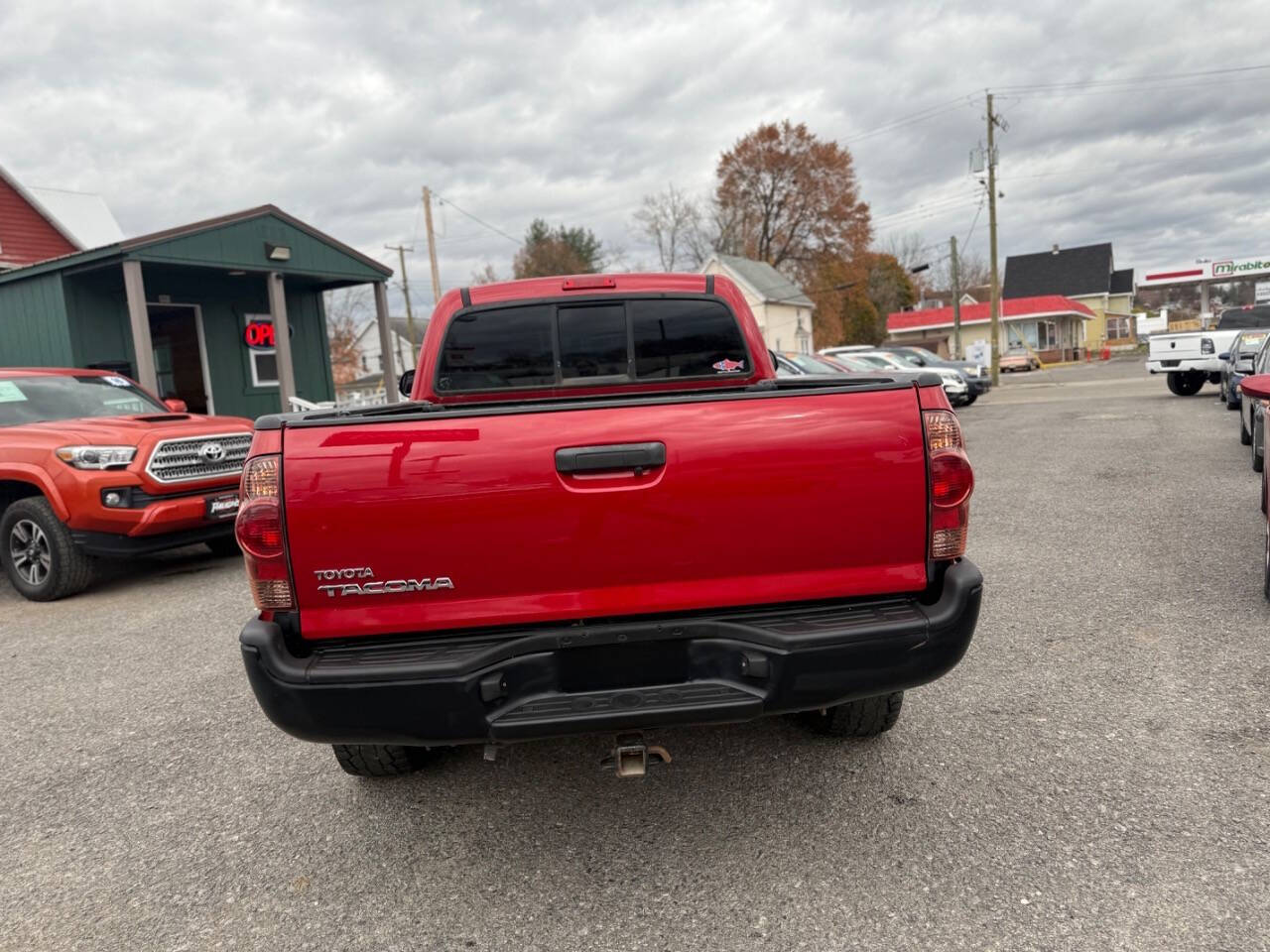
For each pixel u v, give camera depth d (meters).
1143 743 3.34
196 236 12.07
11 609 6.68
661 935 2.39
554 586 2.51
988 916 2.38
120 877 2.85
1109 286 72.62
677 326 4.09
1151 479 9.12
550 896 2.61
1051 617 4.91
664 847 2.84
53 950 2.48
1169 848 2.65
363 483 2.42
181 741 3.93
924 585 2.63
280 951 2.43
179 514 6.69
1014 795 3.02
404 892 2.68
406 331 82.62
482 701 2.44
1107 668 4.11
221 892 2.74
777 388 2.96
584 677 2.56
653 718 2.44
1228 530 6.64
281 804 3.29
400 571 2.46
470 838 2.97
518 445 2.44
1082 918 2.35
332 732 2.46
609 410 2.47
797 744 3.53
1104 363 52.47
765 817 2.97
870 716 3.35
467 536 2.45
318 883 2.76
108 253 11.16
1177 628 4.59
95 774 3.63
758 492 2.50
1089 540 6.61
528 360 4.06
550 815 3.09
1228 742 3.30
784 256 57.12
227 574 7.43
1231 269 57.47
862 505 2.55
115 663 5.10
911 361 21.20
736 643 2.52
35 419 7.37
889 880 2.58
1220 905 2.36
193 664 4.98
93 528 6.48
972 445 13.45
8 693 4.70
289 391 13.70
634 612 2.53
